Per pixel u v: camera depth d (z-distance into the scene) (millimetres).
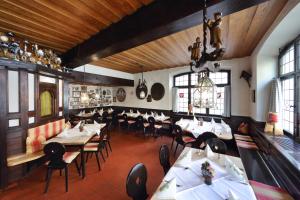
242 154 2904
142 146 4559
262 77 3604
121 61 5141
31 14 2205
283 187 1871
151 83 6852
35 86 3088
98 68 5883
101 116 6617
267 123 3217
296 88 2578
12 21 2395
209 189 1428
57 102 3891
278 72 3391
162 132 6145
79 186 2555
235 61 4770
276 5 2004
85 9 2104
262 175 2172
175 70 6082
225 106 4879
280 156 2100
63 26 2574
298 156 1921
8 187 2506
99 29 2709
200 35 2951
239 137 4012
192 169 1804
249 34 2945
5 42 2582
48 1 1917
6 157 2516
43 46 3508
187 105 5965
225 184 1508
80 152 3049
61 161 2449
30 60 2912
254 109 3879
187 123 4531
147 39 2312
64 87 4223
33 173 2961
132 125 6875
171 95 6297
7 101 2547
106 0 1923
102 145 3469
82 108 6832
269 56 3529
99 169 3100
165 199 1270
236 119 4738
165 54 4305
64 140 2971
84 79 5254
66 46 3521
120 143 4852
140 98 7211
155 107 6715
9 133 2600
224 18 2336
